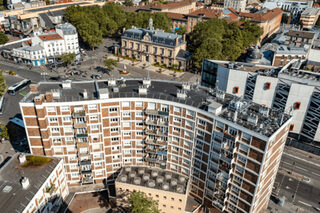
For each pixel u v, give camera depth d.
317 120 122.25
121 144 99.44
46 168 87.56
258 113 85.38
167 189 92.62
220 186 89.06
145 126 97.25
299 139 133.75
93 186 102.94
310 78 119.56
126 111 94.31
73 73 195.38
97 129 94.19
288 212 99.56
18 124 137.38
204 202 97.62
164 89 99.50
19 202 75.38
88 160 98.06
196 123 88.69
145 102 93.12
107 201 101.44
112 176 104.69
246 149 78.94
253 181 80.19
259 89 128.50
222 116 83.31
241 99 90.50
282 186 110.62
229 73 134.12
